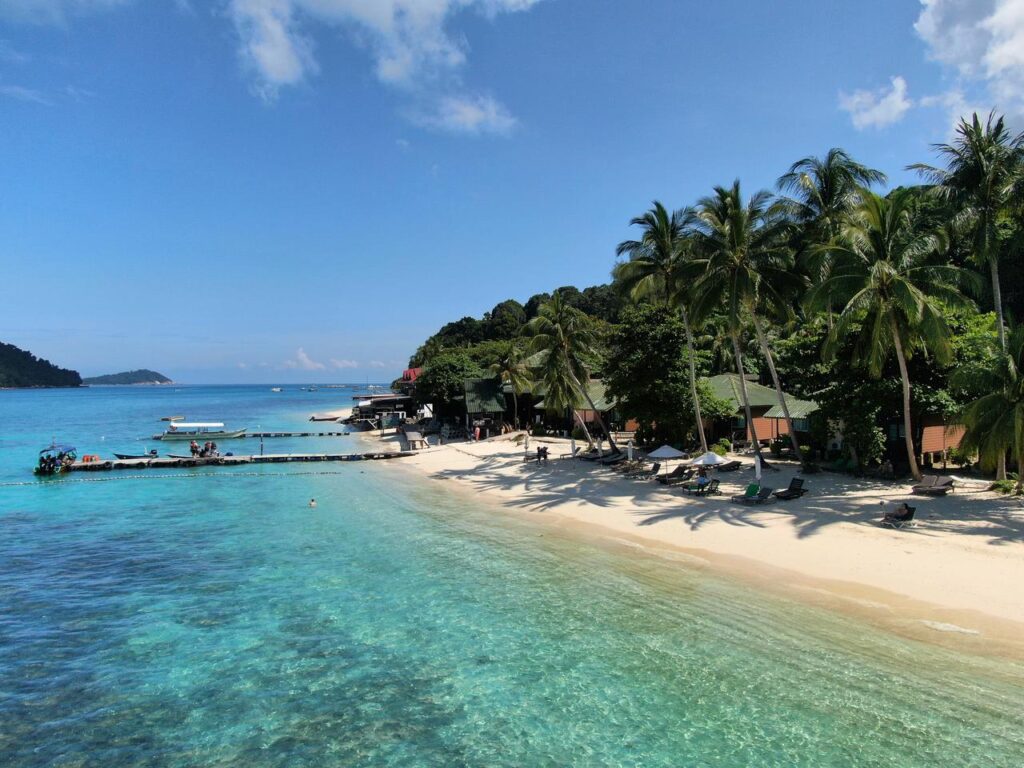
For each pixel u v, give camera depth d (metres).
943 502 23.27
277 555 21.47
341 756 10.09
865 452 28.92
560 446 49.00
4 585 18.55
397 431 75.00
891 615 14.32
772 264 29.88
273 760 10.03
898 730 10.07
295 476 41.50
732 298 28.84
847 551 18.56
